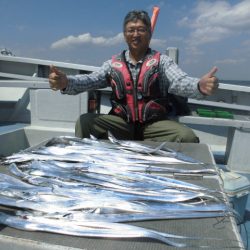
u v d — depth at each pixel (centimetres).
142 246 69
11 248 71
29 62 287
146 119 165
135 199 88
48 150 129
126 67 163
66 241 70
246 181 130
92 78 169
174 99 185
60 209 81
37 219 77
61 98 211
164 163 122
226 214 83
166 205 85
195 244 70
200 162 123
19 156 122
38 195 88
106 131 169
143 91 161
